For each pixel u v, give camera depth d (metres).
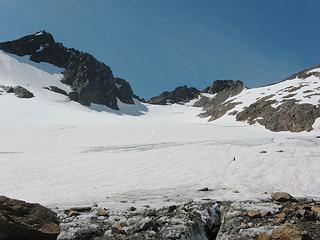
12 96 162.50
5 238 14.66
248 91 193.12
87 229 16.52
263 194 27.59
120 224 16.83
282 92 151.25
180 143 67.19
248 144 62.47
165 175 41.25
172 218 18.17
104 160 52.22
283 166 43.06
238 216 18.12
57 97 185.62
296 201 21.64
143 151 58.69
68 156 56.62
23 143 73.62
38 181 39.22
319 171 40.00
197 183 36.34
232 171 41.72
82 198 29.09
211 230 18.11
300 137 73.19
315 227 16.06
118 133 84.50
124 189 34.06
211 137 80.88
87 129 87.94
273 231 14.64
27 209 16.03
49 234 15.57
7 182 38.62
